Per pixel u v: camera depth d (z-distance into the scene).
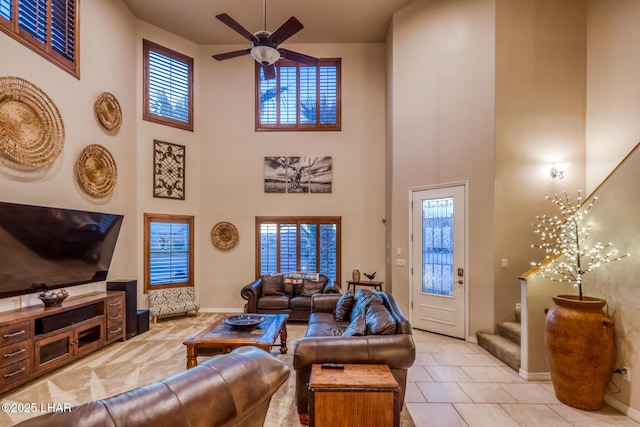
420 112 4.93
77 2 4.17
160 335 4.63
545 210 4.21
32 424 0.93
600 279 2.83
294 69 6.32
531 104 4.24
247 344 3.05
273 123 6.28
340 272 6.11
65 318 3.41
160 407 1.12
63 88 3.94
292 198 6.21
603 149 4.08
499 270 4.15
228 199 6.19
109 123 4.70
